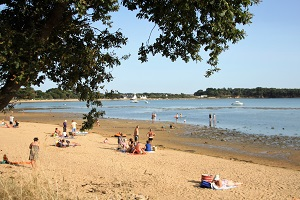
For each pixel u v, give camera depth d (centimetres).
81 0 516
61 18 595
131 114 8675
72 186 1366
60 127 4797
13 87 517
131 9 599
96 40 677
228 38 507
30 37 494
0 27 480
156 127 4909
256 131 4222
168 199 1317
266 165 2136
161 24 575
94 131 4319
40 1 565
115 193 1330
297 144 3058
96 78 681
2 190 721
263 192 1456
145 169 1934
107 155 2398
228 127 4809
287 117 6725
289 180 1703
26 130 4172
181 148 2905
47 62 561
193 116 7481
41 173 988
